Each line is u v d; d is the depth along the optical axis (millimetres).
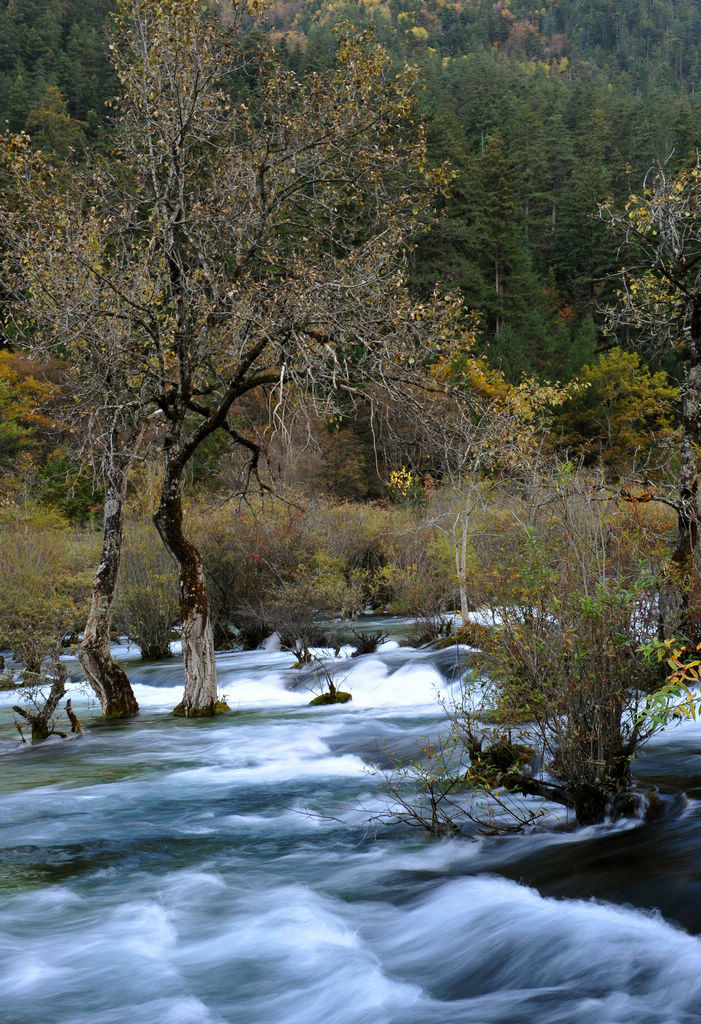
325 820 8516
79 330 12914
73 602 21234
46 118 62375
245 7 13953
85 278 13398
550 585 7738
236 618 23688
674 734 10070
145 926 6297
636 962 5137
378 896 6648
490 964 5465
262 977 5527
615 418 48812
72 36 113562
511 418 14414
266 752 11617
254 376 14398
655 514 11648
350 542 26891
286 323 13414
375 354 13500
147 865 7523
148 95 14023
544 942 5527
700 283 13328
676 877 5902
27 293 13977
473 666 8711
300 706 15172
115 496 14844
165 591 22516
